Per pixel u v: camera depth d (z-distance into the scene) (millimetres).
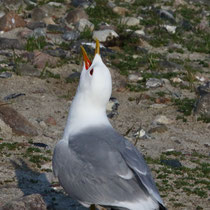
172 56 20141
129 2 24906
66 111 15180
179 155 13062
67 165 8203
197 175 11883
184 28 22828
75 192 8070
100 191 7785
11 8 21750
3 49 18578
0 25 19969
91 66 8742
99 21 21750
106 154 7918
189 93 17188
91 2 23422
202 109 15594
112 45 20141
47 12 22016
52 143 12977
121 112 15539
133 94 16719
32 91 16078
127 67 18422
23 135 13156
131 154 7949
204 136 14508
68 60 18234
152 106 16000
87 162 7992
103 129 8461
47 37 19812
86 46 19141
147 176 7730
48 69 17484
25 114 14609
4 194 9938
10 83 16344
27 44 18703
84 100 8711
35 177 10961
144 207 7516
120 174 7730
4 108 13367
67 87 16578
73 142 8328
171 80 17828
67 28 20812
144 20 22703
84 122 8641
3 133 13000
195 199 10711
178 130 14703
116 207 7715
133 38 20641
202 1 26203
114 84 17141
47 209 9680
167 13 23422
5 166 11195
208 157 13156
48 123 14273
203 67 19484
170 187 11117
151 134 14289
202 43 21719
